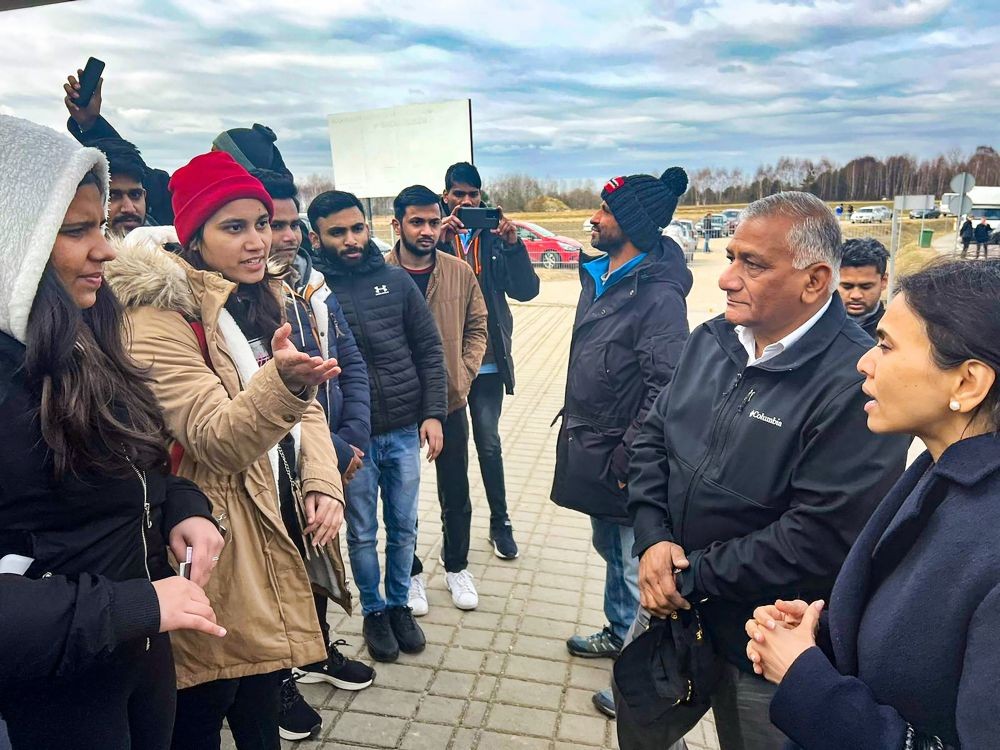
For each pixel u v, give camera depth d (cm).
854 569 115
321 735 257
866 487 153
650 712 181
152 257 174
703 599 174
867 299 279
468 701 276
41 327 110
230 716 194
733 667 177
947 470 100
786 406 164
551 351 986
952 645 94
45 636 105
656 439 201
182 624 118
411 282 314
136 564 133
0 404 109
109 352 134
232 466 166
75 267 118
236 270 192
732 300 171
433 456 308
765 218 164
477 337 366
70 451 113
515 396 746
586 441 270
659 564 179
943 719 98
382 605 304
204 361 177
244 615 174
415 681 288
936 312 100
